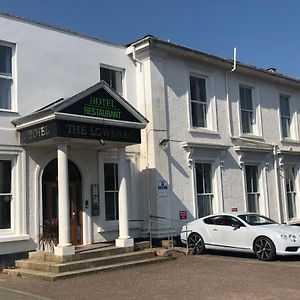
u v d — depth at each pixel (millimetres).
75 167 14984
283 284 9992
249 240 13914
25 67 13898
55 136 12375
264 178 20859
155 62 16828
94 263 12484
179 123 17438
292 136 23375
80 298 9234
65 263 12039
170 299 8945
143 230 16266
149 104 16531
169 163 16797
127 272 12172
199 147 17750
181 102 17656
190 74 18375
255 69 20547
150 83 16562
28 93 13875
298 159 23031
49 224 13578
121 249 13797
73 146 14562
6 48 13766
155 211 16078
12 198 13250
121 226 14203
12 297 9398
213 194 18469
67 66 14977
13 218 13164
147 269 12594
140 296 9289
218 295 9133
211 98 18953
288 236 13289
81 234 14773
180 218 16828
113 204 15875
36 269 12188
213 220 15219
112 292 9734
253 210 20328
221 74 19531
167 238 16172
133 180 16328
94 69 15766
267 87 21984
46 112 12555
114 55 16484
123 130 14109
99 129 13422
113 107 13789
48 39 14562
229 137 19375
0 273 12352
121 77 16828
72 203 14734
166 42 16812
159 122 16625
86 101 13062
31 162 13609
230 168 19219
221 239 14672
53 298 9281
